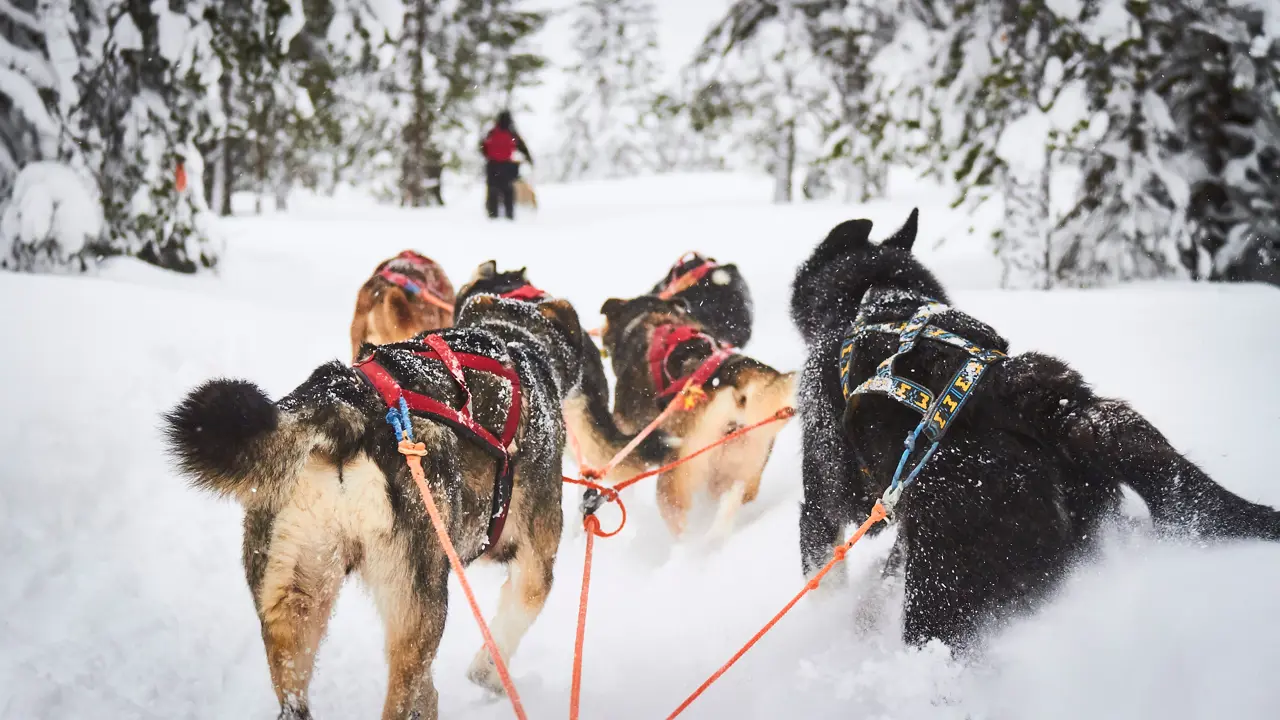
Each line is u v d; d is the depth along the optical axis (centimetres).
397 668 314
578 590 507
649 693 394
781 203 2311
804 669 366
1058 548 337
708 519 608
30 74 963
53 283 815
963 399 349
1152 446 340
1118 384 583
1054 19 1028
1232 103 1070
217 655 396
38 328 668
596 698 395
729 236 1647
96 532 459
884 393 368
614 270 1293
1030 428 350
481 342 395
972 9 1158
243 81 1302
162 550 463
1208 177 1088
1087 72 1040
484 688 404
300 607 307
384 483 307
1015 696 319
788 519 552
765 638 423
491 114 2988
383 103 2588
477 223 1988
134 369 629
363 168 3025
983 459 338
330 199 3291
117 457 516
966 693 326
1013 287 1080
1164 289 999
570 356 491
